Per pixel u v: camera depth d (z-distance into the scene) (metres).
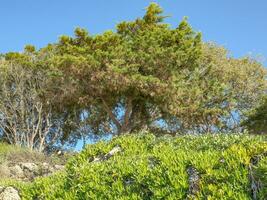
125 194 5.36
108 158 7.09
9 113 30.05
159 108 28.94
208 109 29.77
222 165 4.84
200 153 5.21
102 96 28.44
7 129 31.23
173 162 5.17
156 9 29.72
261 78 35.38
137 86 25.98
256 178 4.48
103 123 33.00
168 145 6.83
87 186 5.73
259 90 34.94
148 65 26.58
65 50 28.92
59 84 29.58
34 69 30.14
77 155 7.34
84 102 28.16
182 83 28.02
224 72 33.62
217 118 30.47
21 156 17.52
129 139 7.42
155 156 5.66
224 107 33.19
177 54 26.39
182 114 28.66
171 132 31.34
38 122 29.53
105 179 5.68
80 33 28.81
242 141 5.80
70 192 5.83
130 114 30.25
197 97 29.44
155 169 5.21
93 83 26.89
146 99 28.06
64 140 34.22
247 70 34.81
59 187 6.15
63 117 33.19
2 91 29.91
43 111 30.97
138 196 5.16
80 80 27.66
